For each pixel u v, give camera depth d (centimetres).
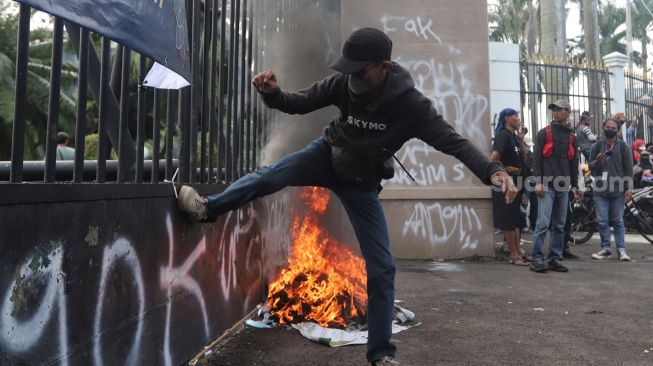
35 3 135
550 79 1145
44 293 171
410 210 696
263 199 419
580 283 537
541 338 350
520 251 674
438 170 696
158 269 249
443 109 693
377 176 274
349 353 318
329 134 279
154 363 245
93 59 266
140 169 238
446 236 693
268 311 380
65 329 181
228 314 346
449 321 392
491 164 228
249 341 338
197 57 300
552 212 616
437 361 305
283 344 334
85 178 298
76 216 187
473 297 471
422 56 694
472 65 694
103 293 204
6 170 277
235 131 365
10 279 156
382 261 274
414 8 694
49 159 177
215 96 331
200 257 299
